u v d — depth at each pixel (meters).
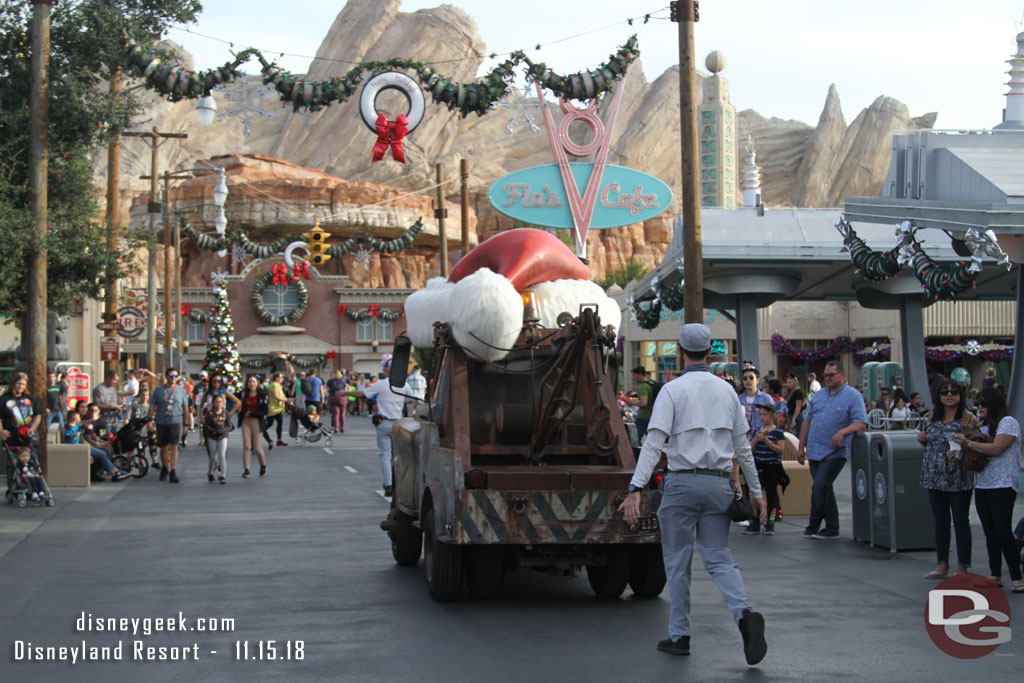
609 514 8.23
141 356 68.12
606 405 9.15
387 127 15.19
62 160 19.27
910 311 26.34
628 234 122.44
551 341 9.43
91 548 11.47
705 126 73.19
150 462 23.17
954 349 42.34
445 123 130.00
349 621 7.93
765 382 16.91
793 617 7.93
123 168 118.75
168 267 40.84
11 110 18.05
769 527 12.38
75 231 18.86
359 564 10.48
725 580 6.66
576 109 20.47
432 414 9.68
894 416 23.17
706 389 6.85
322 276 72.25
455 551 8.47
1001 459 8.94
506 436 9.80
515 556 8.70
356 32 130.88
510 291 9.20
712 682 6.21
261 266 71.50
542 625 7.79
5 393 15.37
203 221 93.00
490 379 9.77
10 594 8.97
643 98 138.38
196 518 14.01
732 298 26.41
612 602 8.70
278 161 100.69
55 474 17.95
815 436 11.94
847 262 23.03
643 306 28.34
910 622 7.76
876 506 11.27
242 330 71.38
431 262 106.31
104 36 17.69
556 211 20.34
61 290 19.83
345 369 71.88
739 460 6.88
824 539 11.90
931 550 11.03
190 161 126.00
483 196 122.38
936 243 22.14
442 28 131.75
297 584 9.42
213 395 19.02
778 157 148.25
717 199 72.69
